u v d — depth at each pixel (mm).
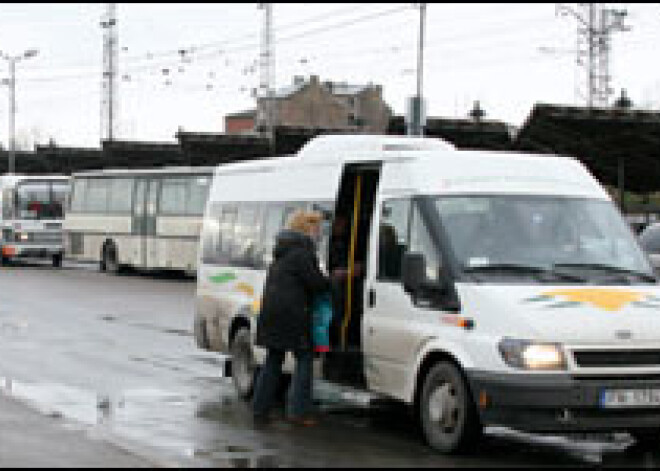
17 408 11141
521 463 9156
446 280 9523
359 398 12570
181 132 50688
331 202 11359
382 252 10516
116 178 38188
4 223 40562
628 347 8961
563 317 8914
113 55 70438
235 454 9352
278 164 12562
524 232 9922
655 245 17750
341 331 11180
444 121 36531
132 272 38875
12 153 72812
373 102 124938
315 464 8977
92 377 13953
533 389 8680
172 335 18953
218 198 13852
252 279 12484
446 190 10133
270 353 10945
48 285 31047
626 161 33281
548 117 31719
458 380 9227
